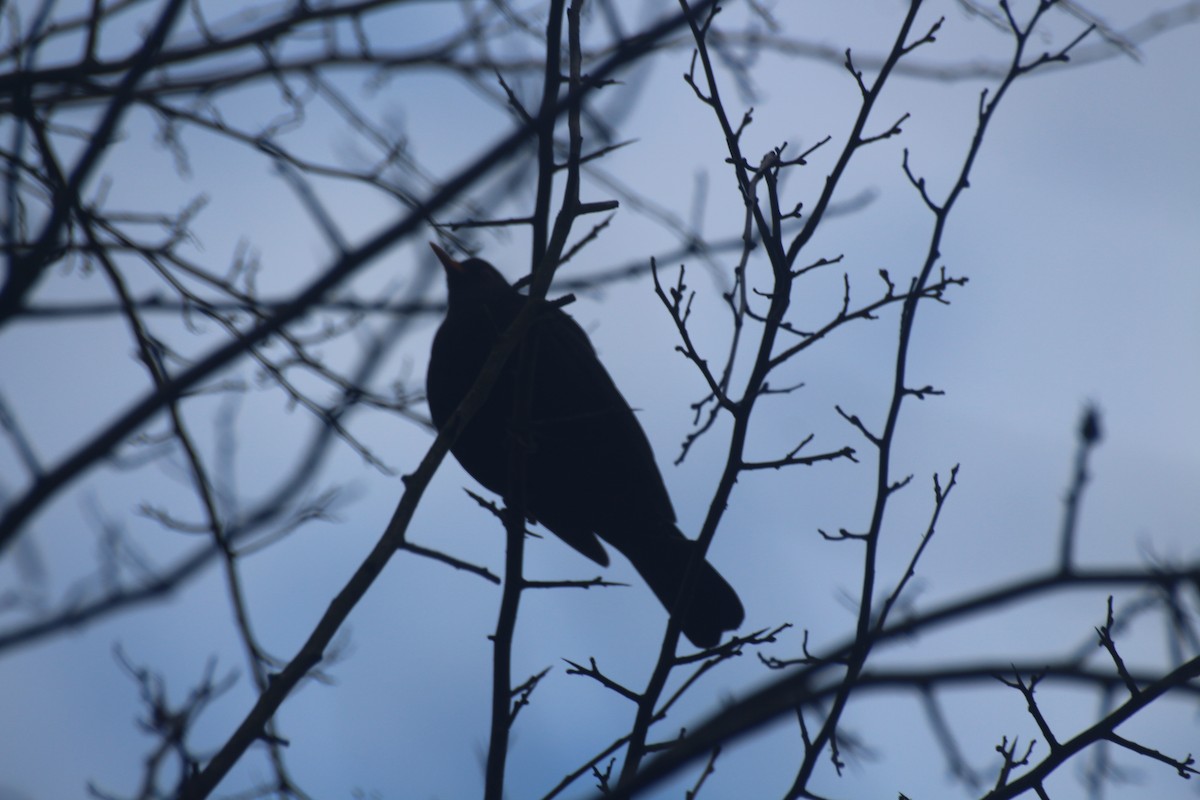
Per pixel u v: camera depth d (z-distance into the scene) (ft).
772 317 19.24
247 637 24.35
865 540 19.70
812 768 18.43
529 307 20.59
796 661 19.42
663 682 19.31
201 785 16.40
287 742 22.12
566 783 19.06
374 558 18.84
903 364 20.10
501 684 20.70
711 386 19.39
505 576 21.40
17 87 28.30
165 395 26.35
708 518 19.51
